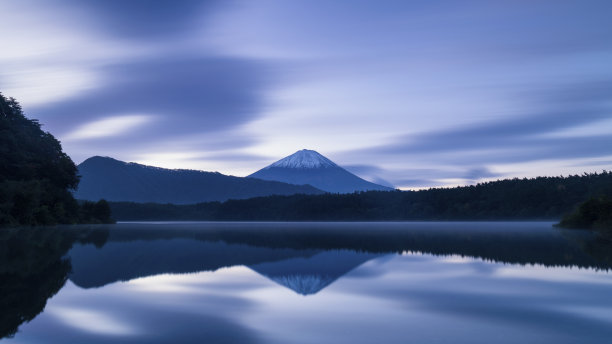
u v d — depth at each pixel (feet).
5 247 93.45
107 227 257.96
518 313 35.91
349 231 203.31
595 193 331.16
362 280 52.42
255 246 105.19
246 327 31.83
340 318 34.45
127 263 68.39
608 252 83.41
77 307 37.93
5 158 260.62
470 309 37.27
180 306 38.50
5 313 35.60
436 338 29.17
